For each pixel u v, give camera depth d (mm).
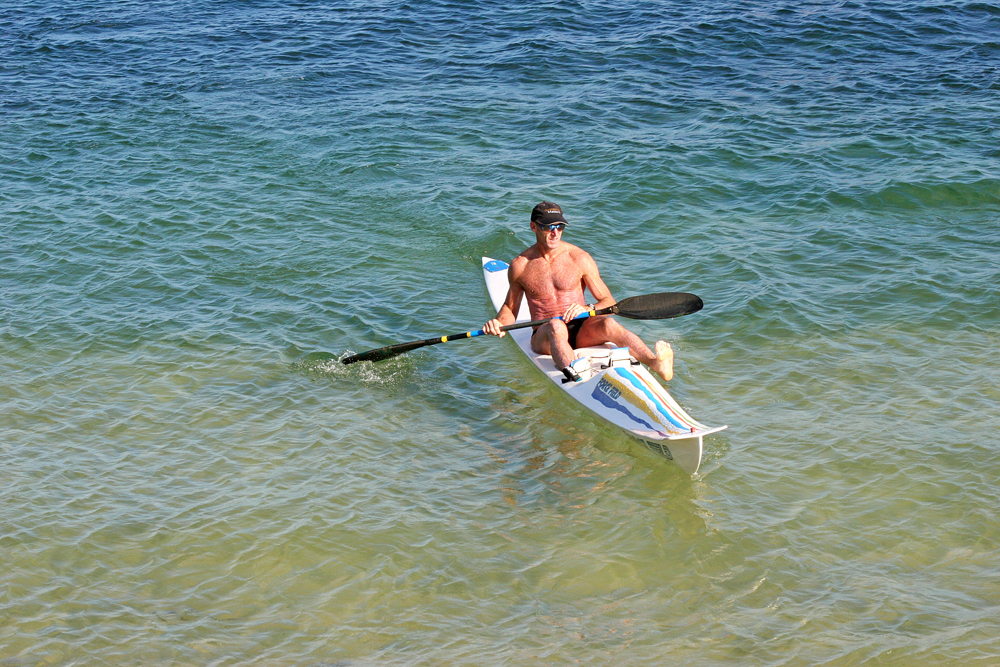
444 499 24328
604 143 51844
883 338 32000
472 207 44625
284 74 66312
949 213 42094
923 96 57156
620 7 80000
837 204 43344
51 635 19312
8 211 44281
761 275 36781
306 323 34188
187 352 31891
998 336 31781
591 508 23938
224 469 25406
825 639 19125
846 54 66125
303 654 18922
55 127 56281
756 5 78375
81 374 30344
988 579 20797
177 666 18547
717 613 20094
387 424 27984
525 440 27344
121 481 24781
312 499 24094
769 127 53125
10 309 34812
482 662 18719
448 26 77125
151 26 80312
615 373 27328
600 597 20719
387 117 57312
